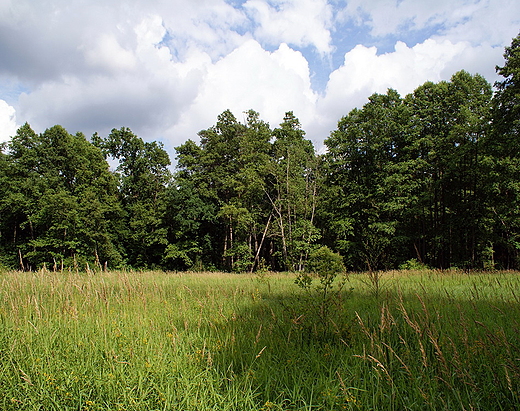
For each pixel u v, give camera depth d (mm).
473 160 23656
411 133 27188
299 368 3607
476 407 2820
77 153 35469
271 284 11867
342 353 3967
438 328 4449
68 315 5605
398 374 3445
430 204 26766
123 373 3316
